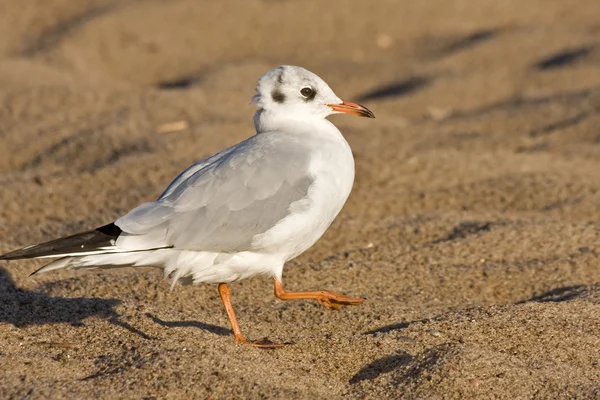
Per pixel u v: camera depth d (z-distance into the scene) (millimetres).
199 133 16859
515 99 21406
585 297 10195
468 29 26797
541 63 23500
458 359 8273
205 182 8523
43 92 18922
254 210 8453
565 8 27891
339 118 19109
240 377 7934
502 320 9375
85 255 8078
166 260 8352
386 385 8164
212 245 8328
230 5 27125
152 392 7664
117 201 13961
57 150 16375
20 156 16281
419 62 24250
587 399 7848
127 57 24656
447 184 14922
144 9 26547
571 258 11609
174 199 8484
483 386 7965
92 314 9500
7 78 20031
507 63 23547
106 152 16156
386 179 14977
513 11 27656
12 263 10984
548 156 16516
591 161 16312
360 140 17172
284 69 9547
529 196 14352
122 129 17109
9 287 10406
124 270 11148
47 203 13922
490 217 13398
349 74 23703
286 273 11062
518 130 18797
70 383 7832
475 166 15570
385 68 23984
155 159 15484
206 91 20469
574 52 23797
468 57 24031
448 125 19312
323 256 12062
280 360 8539
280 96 9484
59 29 25969
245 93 20672
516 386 8016
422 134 18156
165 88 23172
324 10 27438
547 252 11906
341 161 9047
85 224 12977
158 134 16906
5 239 12406
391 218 13523
